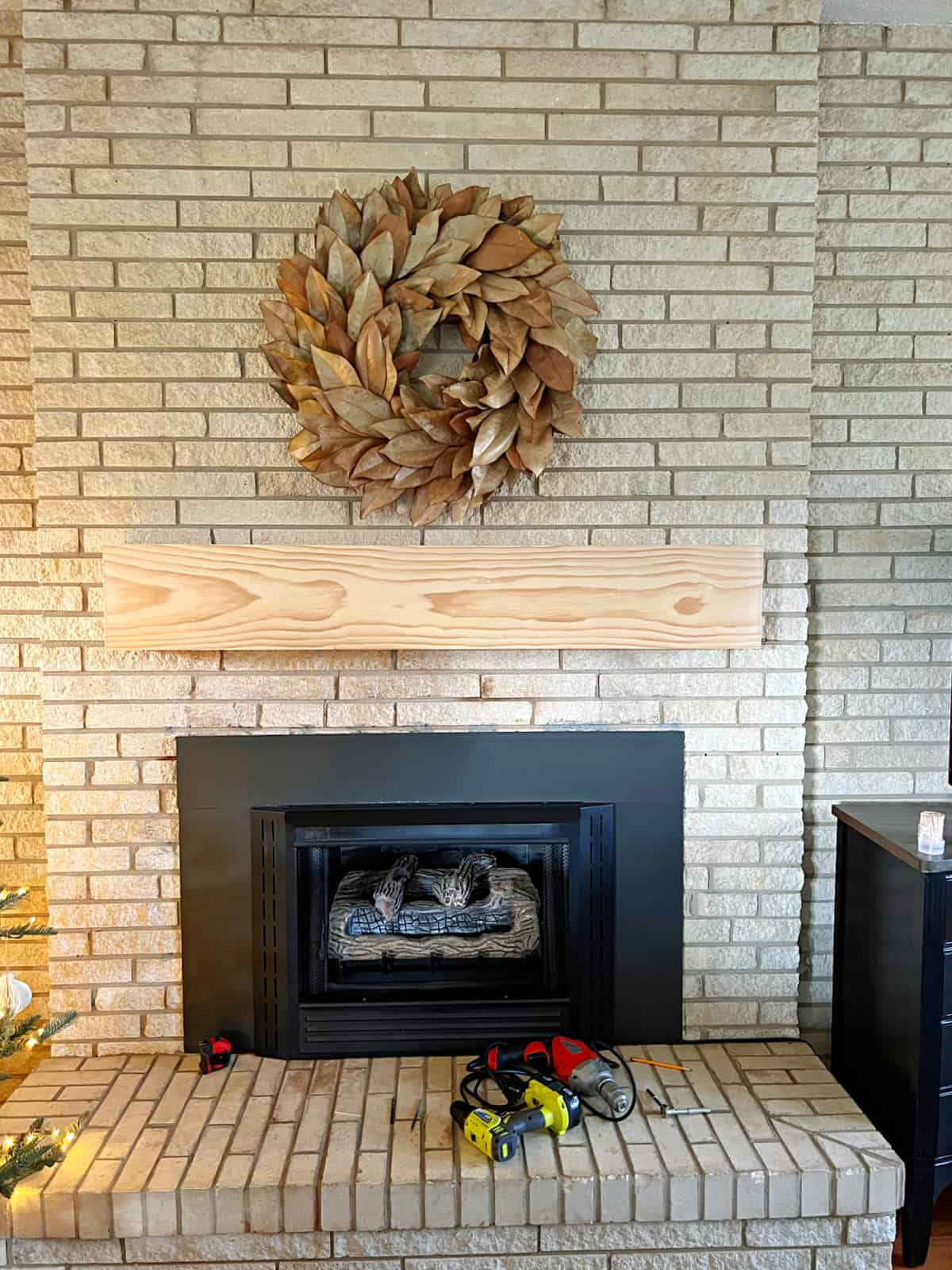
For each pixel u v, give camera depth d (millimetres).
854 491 2125
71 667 1967
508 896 2037
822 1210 1645
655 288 1949
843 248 2084
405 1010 1996
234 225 1901
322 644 1885
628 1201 1626
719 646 1916
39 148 1871
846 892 2047
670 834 2043
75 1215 1601
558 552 1890
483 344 1868
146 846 2004
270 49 1880
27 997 1759
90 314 1905
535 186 1926
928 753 2158
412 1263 1650
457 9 1888
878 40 2047
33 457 2076
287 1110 1812
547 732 2021
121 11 1859
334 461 1882
